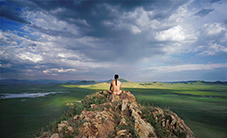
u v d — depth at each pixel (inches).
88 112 199.3
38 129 348.8
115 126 181.8
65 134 150.3
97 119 178.5
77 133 151.3
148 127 194.7
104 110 217.3
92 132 159.5
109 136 162.1
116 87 284.4
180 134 198.8
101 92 327.9
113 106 234.4
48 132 159.3
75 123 172.1
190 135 204.8
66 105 732.0
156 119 220.5
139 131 176.7
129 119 199.0
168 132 200.1
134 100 285.4
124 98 278.2
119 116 204.7
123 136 163.0
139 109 237.5
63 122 174.2
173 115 234.8
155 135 185.6
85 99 300.0
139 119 202.7
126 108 226.2
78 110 232.4
